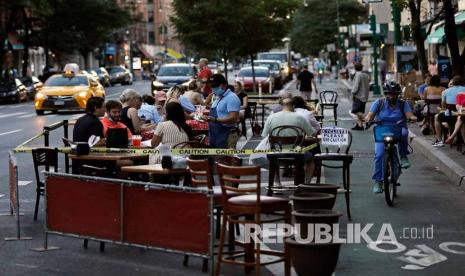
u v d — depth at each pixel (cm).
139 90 7312
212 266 1055
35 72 9506
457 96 2231
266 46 5041
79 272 1106
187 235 1074
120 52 12644
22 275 1095
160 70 4984
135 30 13462
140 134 1802
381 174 1688
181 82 4838
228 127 1747
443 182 1872
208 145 1750
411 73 3672
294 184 1652
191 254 1071
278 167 1655
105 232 1168
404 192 1734
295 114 1670
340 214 1031
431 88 2686
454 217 1469
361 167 2109
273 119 1670
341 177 1938
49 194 1232
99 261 1162
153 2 14750
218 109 1745
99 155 1430
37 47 8494
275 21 5044
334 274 1089
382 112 1670
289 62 8169
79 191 1195
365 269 1117
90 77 4528
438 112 2486
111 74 8894
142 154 1452
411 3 3145
